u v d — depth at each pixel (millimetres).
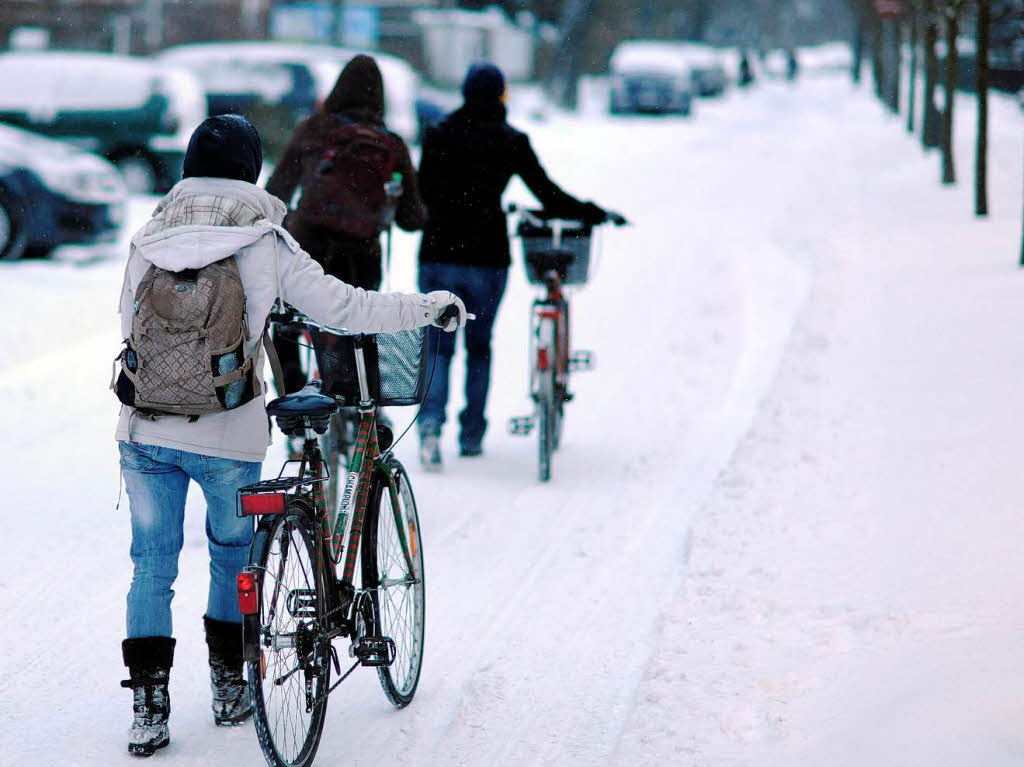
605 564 21172
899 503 20000
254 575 12891
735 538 19812
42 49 130625
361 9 168500
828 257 45531
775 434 24766
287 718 13562
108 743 14930
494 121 25938
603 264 52906
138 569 14430
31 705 15914
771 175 85062
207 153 14062
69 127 73125
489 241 26281
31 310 41656
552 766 14383
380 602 15602
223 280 13461
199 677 16906
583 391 33656
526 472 26844
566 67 179125
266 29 161000
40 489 24609
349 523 14867
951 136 61781
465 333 27516
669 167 91688
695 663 15531
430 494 25156
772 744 13055
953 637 14625
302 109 89125
